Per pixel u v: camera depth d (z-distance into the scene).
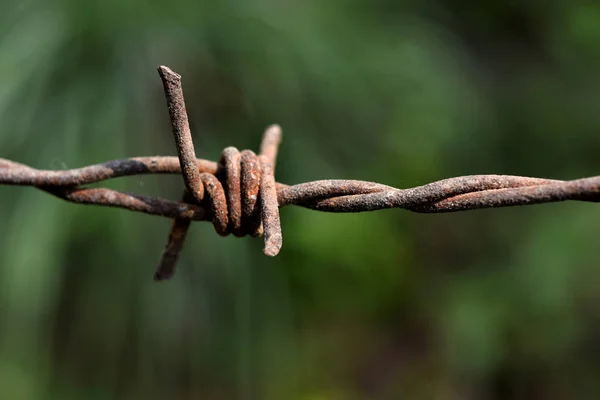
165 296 0.32
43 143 0.30
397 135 0.37
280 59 0.34
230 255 0.33
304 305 0.40
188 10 0.33
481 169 0.42
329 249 0.40
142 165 0.19
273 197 0.18
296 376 0.38
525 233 0.45
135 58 0.32
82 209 0.31
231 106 0.33
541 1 0.48
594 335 0.42
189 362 0.33
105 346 0.32
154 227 0.32
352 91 0.36
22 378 0.31
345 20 0.38
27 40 0.31
